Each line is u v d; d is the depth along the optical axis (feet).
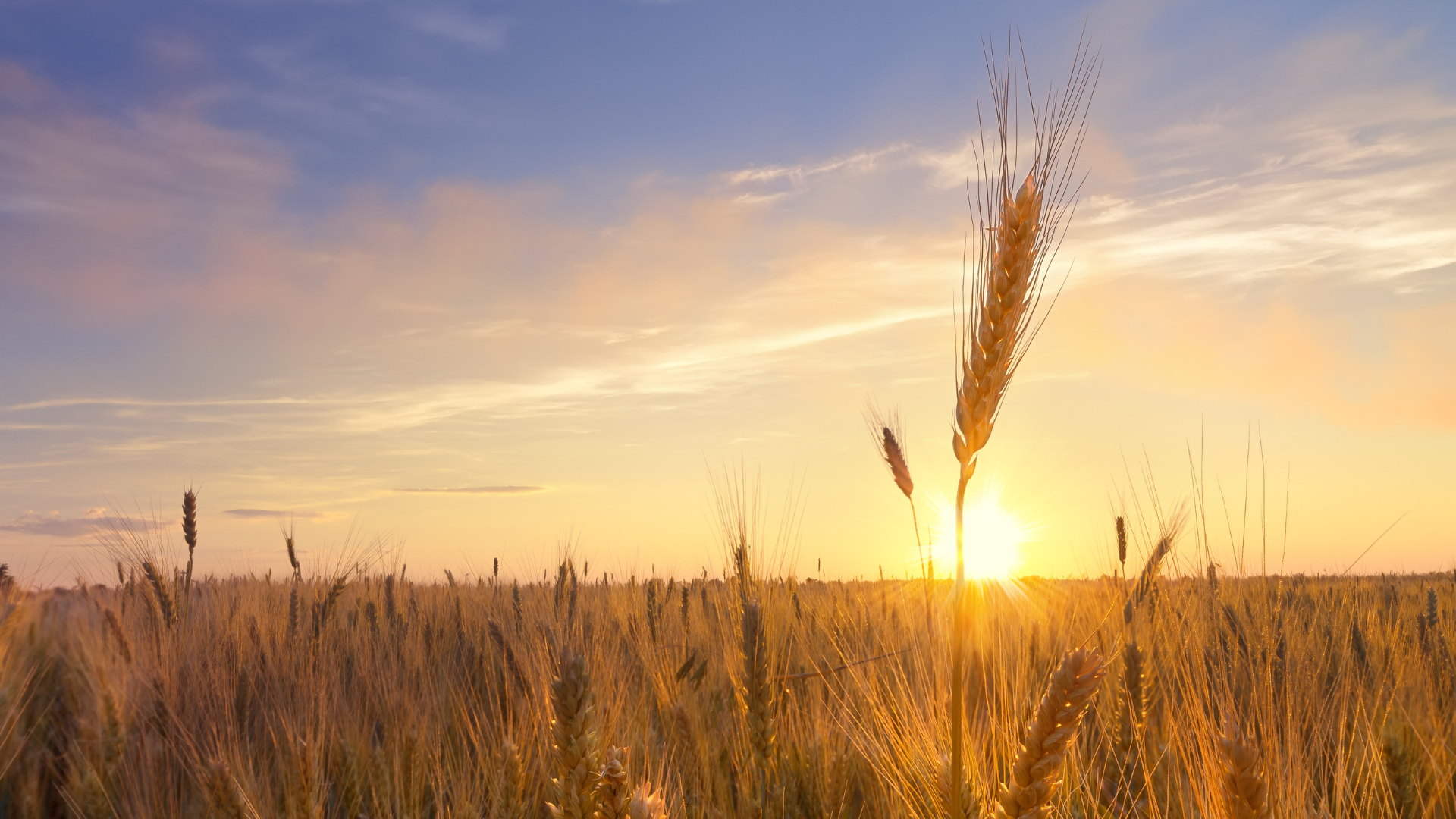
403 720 19.20
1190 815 12.46
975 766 12.01
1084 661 6.05
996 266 6.81
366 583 41.91
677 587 35.27
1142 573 19.33
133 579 31.48
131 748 17.74
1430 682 19.11
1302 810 11.43
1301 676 15.40
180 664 23.86
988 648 17.22
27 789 16.70
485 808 15.66
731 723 18.29
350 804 15.14
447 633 30.22
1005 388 6.64
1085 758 15.47
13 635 23.47
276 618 32.04
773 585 25.34
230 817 13.51
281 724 19.53
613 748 6.55
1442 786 14.14
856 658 20.71
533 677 18.98
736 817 14.87
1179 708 15.16
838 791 14.26
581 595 34.58
